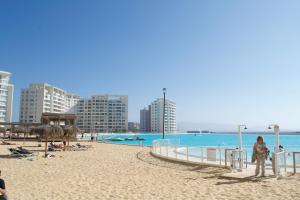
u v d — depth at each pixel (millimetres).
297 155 13000
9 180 11656
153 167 15750
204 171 13688
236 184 10156
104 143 43094
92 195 8914
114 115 171250
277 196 8273
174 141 26047
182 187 10016
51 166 16047
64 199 8398
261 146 11289
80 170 14617
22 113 142750
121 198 8500
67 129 29062
